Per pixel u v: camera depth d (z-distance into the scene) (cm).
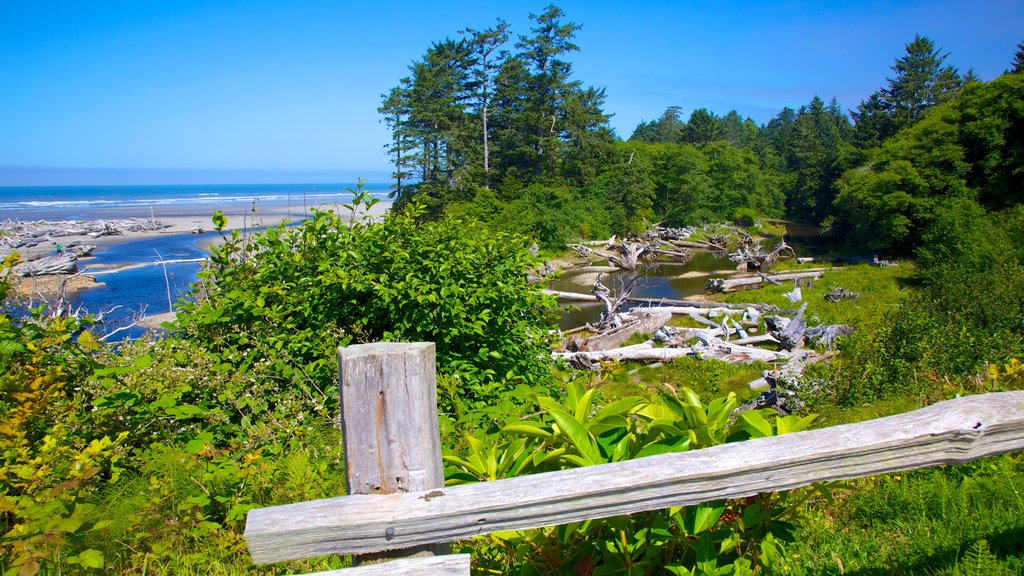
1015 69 6138
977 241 2605
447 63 5488
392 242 581
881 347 818
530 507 164
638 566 216
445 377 488
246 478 320
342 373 160
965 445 183
